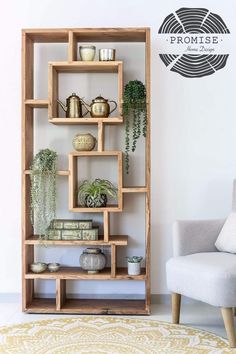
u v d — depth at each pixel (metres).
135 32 3.61
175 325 3.33
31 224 3.81
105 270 3.77
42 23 3.94
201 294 3.02
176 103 3.93
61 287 3.66
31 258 3.78
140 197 3.93
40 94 3.94
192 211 3.94
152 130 3.93
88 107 3.92
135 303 3.79
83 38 3.79
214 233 3.47
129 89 3.61
